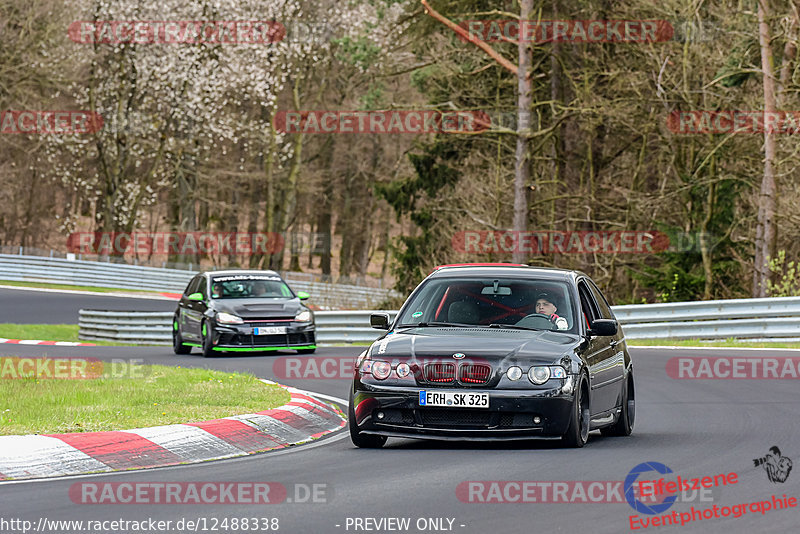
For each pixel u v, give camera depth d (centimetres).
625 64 12419
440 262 13662
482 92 13212
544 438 3139
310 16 17488
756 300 8062
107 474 2847
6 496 2491
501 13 11069
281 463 3014
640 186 13388
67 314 12756
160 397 4231
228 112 18325
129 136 17650
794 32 10675
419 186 13725
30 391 4406
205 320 7312
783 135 10762
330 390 5231
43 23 16738
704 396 4891
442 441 3494
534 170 13438
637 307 8319
